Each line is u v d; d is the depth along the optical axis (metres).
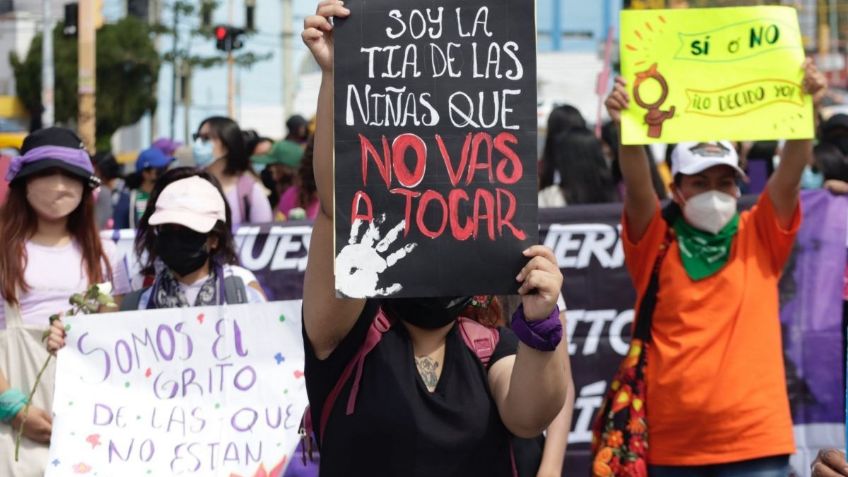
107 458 4.60
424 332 3.60
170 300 4.90
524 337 3.35
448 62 3.42
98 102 37.69
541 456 4.21
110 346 4.69
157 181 5.00
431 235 3.36
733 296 5.14
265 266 6.31
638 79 5.18
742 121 5.13
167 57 40.94
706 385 5.08
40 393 5.07
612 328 6.30
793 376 6.26
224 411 4.67
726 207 5.20
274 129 50.66
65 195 5.11
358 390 3.53
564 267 6.32
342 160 3.40
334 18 3.44
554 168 7.13
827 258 6.26
